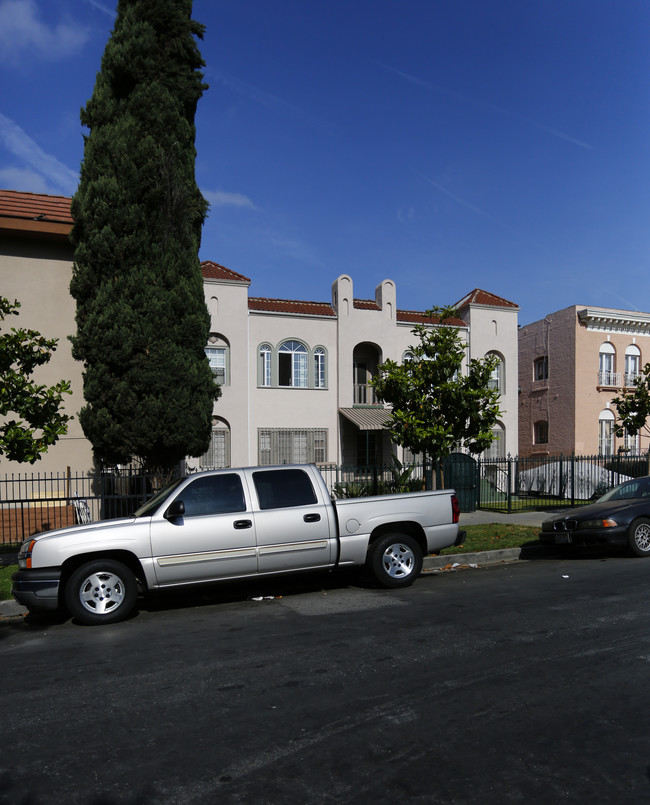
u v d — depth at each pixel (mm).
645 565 9734
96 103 14062
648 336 30141
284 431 23641
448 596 7949
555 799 3195
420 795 3258
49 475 15617
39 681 5227
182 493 7801
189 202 14359
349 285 24719
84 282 13633
